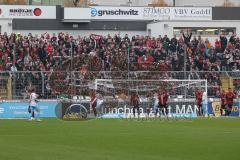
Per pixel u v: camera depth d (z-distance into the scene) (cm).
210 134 6234
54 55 10644
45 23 12912
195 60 11006
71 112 9150
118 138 5759
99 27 13162
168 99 9500
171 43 11200
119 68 10556
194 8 13562
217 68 11112
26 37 10900
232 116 9888
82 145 5100
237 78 10238
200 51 11231
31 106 8731
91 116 9344
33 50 10544
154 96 9619
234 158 4269
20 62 10319
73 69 10306
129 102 9588
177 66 10881
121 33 13288
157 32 13000
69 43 10894
